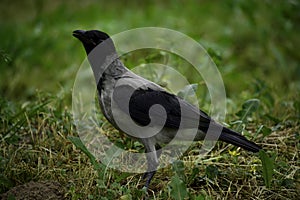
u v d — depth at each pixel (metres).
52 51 14.33
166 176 8.23
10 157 8.23
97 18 16.20
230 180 8.04
